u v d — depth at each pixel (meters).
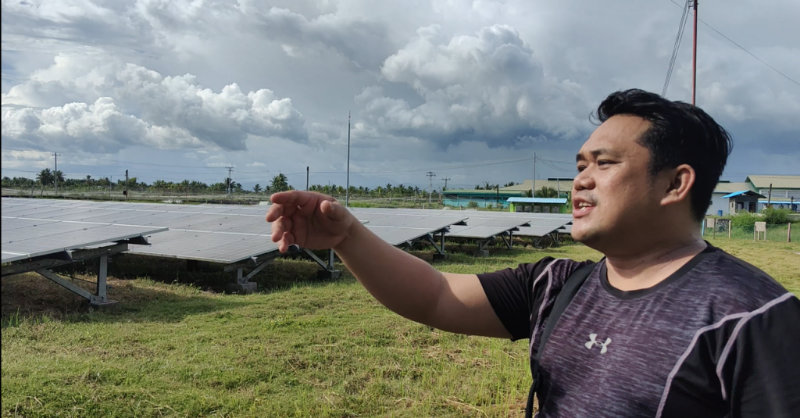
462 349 6.61
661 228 1.26
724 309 1.08
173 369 5.43
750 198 47.09
